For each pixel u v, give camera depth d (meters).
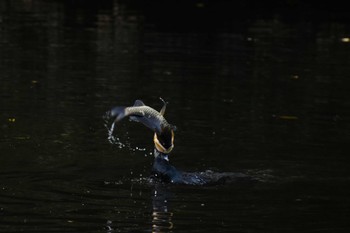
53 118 21.45
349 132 21.17
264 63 32.53
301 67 31.95
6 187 15.52
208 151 18.80
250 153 18.73
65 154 18.09
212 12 48.97
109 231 13.24
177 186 16.03
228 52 34.81
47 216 13.92
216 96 25.41
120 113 14.48
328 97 26.08
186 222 13.85
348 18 49.31
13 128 20.17
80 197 15.10
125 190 15.66
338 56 35.19
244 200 15.26
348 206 15.03
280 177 16.88
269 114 23.09
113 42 35.81
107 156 18.12
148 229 13.41
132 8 48.91
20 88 25.11
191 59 32.50
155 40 36.94
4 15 42.91
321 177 16.97
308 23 46.28
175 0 53.53
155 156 16.53
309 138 20.38
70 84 26.12
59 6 48.06
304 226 13.85
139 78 27.75
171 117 22.14
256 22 45.53
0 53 31.56
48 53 32.06
